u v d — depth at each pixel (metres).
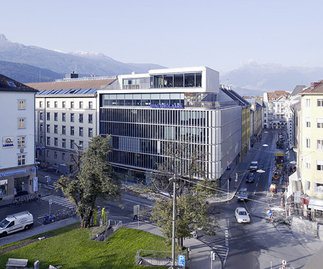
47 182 55.00
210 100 54.41
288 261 27.09
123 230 33.38
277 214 40.22
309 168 40.19
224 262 26.89
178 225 25.89
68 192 32.06
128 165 58.16
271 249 29.64
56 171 65.12
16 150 45.75
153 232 33.06
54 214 39.03
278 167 68.31
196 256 27.91
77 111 66.56
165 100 53.03
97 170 31.20
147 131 54.72
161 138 53.00
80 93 65.75
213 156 48.28
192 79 51.44
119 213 40.22
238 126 73.38
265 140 122.75
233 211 41.59
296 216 39.41
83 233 32.16
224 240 31.84
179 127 50.81
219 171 49.12
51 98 72.31
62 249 28.09
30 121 47.34
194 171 32.41
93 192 32.12
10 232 32.06
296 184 45.72
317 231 34.22
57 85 77.75
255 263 26.69
